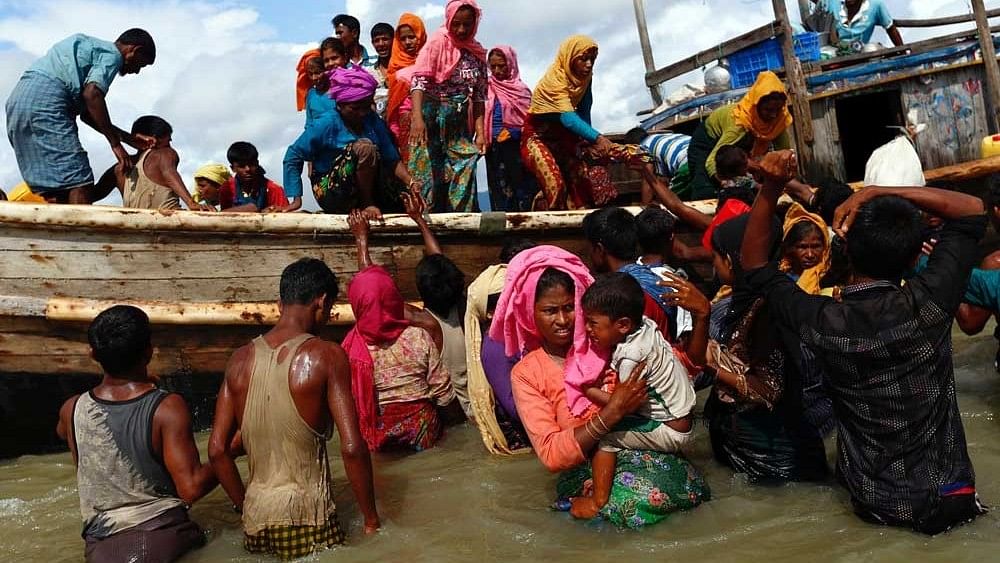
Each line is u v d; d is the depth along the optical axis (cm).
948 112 850
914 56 839
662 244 487
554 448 352
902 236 314
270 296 548
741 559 307
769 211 341
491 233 584
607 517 347
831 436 430
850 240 327
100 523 346
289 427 347
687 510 356
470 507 384
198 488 355
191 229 525
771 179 333
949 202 326
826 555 304
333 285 382
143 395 355
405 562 328
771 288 347
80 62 597
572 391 364
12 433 533
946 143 849
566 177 675
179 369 541
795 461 383
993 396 472
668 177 904
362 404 477
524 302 404
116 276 522
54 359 521
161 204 600
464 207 677
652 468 351
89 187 610
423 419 489
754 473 391
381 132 609
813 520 340
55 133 588
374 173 572
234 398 360
